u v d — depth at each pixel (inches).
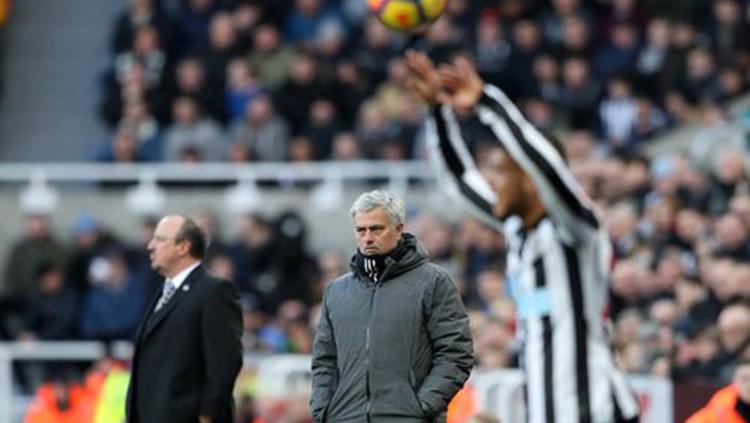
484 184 1519.4
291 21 3107.8
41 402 2209.6
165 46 3063.5
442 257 2465.6
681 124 2819.9
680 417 1803.6
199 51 3053.6
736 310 1911.9
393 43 2979.8
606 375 1409.9
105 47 3304.6
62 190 2933.1
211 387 1466.5
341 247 2795.3
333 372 1246.3
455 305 1235.9
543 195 1384.1
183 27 3097.9
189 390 1477.6
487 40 2930.6
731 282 2089.1
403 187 2780.5
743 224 2234.3
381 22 1488.7
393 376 1222.9
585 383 1405.0
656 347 1991.9
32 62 3292.3
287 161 2908.5
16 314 2714.1
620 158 2514.8
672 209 2362.2
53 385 2223.2
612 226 2349.9
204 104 2955.2
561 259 1413.6
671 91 2856.8
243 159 2861.7
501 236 2434.8
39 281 2696.9
